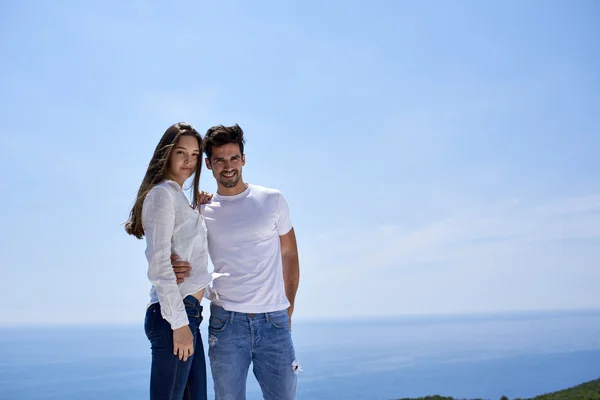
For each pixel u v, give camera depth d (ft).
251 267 7.19
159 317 5.69
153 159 6.07
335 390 239.50
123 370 289.33
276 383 7.11
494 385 235.81
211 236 7.30
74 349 582.35
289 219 7.86
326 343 593.01
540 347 435.53
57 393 216.33
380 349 480.64
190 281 5.93
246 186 7.65
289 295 7.96
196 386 6.01
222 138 7.24
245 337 7.05
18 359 404.16
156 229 5.61
